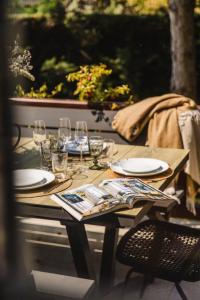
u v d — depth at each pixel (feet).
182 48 17.92
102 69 13.79
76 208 6.53
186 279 7.13
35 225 11.23
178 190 10.52
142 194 6.72
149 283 9.29
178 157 8.88
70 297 6.11
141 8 24.97
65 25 26.17
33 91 15.56
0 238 1.27
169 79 25.00
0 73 1.27
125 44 25.46
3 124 1.28
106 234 7.84
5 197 1.29
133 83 25.38
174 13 17.81
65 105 12.68
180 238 8.09
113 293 8.89
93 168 8.37
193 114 11.07
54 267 9.86
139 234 8.23
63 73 25.61
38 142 9.12
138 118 11.60
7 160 1.29
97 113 12.44
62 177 7.89
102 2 25.54
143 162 8.33
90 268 7.74
